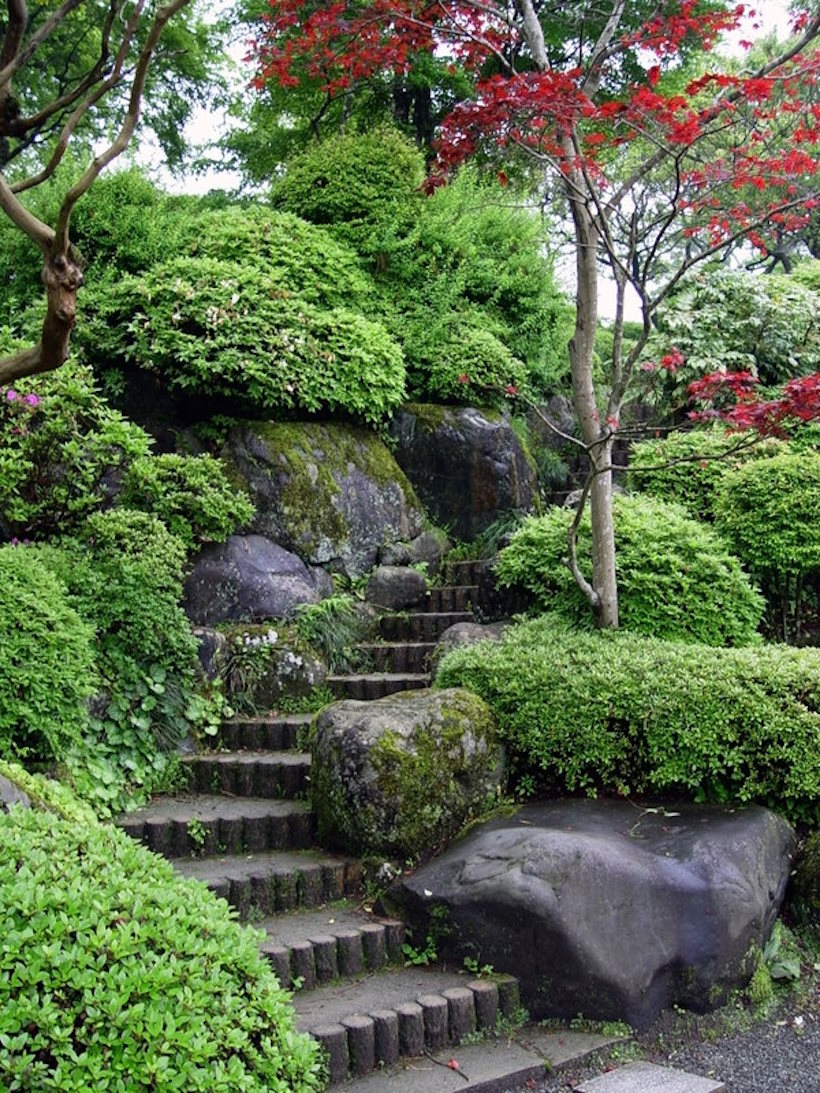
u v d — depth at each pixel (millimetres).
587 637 5074
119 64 2910
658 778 4344
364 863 4125
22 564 4613
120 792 4645
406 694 4684
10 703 4066
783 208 4652
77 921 2215
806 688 4387
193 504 5938
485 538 7434
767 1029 3703
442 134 4543
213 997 2279
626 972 3570
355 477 6883
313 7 4707
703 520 7152
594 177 5172
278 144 11797
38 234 2785
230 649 5637
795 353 8891
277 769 4840
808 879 4250
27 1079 1938
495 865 3787
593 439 5137
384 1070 3213
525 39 5297
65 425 5758
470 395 7867
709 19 4676
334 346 6996
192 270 6988
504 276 8844
